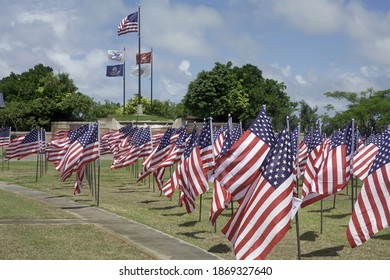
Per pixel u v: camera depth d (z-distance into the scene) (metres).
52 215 31.89
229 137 27.11
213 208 24.80
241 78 126.38
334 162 27.05
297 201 18.47
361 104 104.88
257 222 16.55
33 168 71.88
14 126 126.44
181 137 37.47
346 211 35.56
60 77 129.88
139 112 124.69
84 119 129.25
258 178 17.00
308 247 24.25
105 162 85.94
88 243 23.88
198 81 119.12
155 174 39.59
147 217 31.95
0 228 27.22
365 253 23.20
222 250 22.97
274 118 126.00
